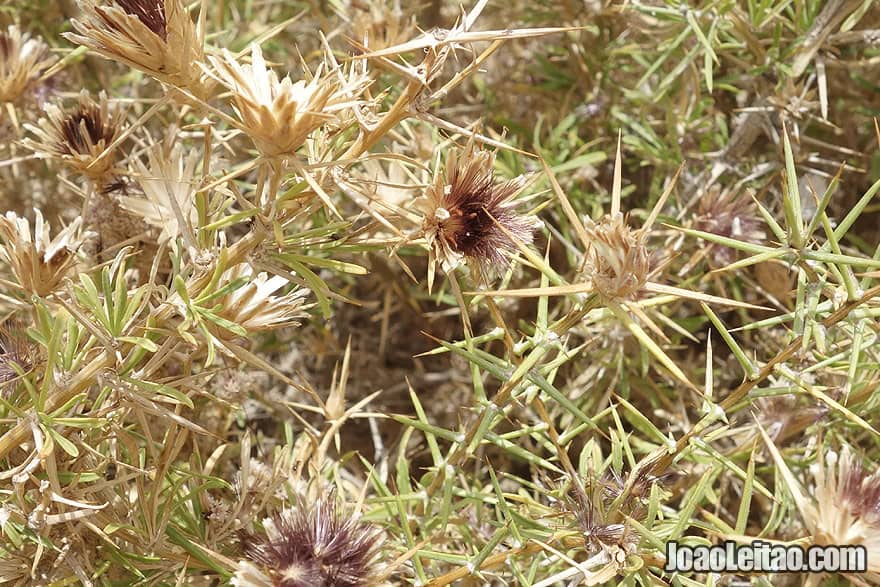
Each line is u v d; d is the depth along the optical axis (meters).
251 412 0.59
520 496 0.46
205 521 0.46
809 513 0.40
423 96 0.42
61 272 0.44
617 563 0.43
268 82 0.41
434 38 0.41
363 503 0.48
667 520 0.46
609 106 0.61
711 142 0.60
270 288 0.43
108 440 0.46
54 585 0.44
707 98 0.57
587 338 0.54
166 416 0.43
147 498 0.46
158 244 0.48
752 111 0.54
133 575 0.46
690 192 0.56
